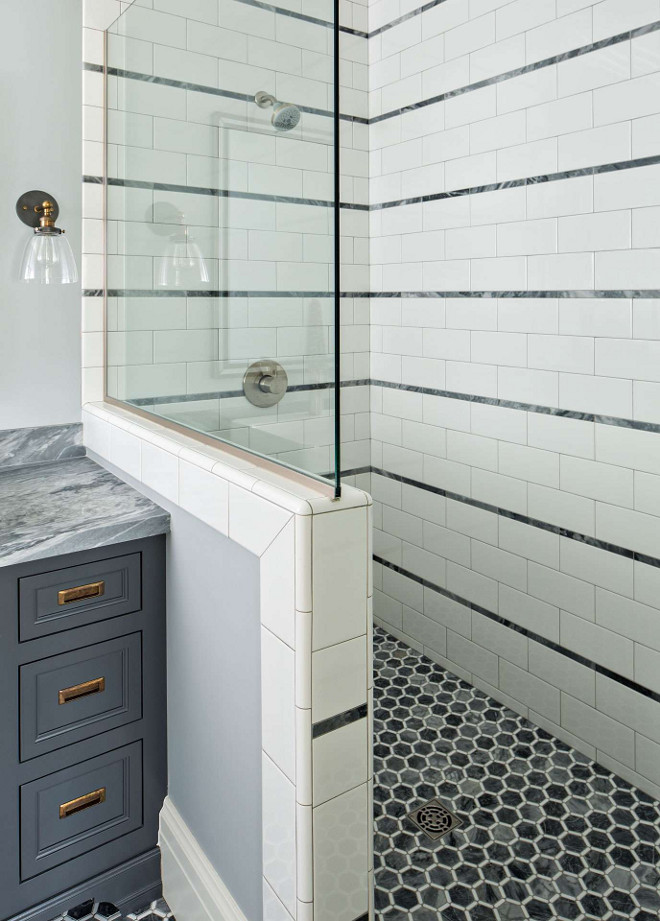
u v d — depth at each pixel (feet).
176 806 5.08
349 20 8.35
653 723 6.08
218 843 4.46
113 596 4.76
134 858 5.09
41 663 4.51
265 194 3.64
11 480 5.72
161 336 5.13
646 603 6.05
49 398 6.36
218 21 4.01
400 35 8.05
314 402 3.42
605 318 6.12
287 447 3.68
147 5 5.10
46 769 4.62
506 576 7.39
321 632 3.42
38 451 6.30
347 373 8.84
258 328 3.82
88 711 4.75
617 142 5.85
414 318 8.26
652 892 5.16
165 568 4.97
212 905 4.40
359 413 9.04
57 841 4.73
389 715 7.42
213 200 4.18
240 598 3.99
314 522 3.31
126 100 5.66
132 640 4.89
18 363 6.17
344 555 3.46
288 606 3.44
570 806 6.05
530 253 6.74
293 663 3.44
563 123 6.29
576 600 6.66
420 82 7.82
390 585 9.16
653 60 5.53
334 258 3.15
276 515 3.48
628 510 6.11
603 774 6.46
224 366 4.20
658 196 5.61
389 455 8.91
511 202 6.87
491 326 7.25
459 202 7.47
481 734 7.09
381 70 8.39
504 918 4.94
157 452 4.83
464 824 5.85
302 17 3.23
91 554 4.63
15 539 4.32
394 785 6.33
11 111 5.87
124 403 6.09
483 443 7.50
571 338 6.44
